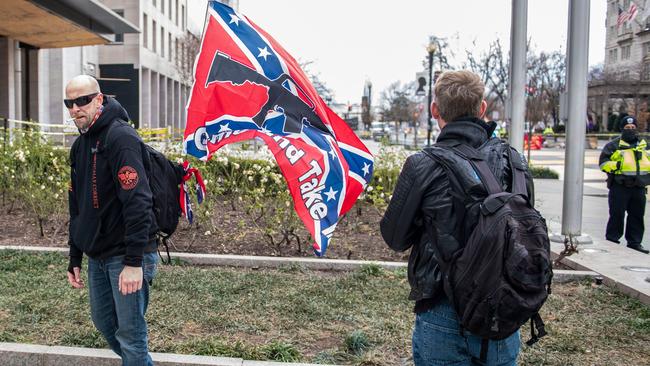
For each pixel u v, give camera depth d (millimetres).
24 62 33562
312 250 8148
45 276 6539
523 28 9805
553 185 20734
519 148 9930
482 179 2705
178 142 10234
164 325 5223
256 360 4516
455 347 2744
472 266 2535
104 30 30328
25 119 33906
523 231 2523
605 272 7078
